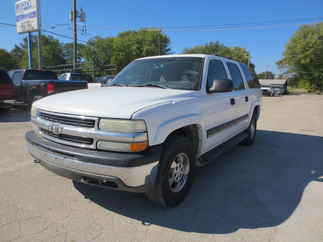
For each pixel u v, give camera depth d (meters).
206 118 3.43
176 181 3.02
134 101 2.63
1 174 3.82
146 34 50.31
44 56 57.12
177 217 2.80
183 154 2.99
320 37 46.03
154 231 2.54
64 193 3.27
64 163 2.52
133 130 2.33
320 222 2.76
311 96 34.06
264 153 5.39
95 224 2.62
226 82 3.35
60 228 2.54
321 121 9.98
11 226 2.54
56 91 9.35
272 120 10.22
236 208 3.03
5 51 62.62
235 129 4.81
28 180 3.62
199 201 3.18
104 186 2.52
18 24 19.58
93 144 2.44
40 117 2.88
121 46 46.38
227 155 5.21
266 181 3.87
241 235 2.51
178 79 3.62
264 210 3.00
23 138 6.00
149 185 2.48
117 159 2.30
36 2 18.05
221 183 3.76
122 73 4.25
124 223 2.66
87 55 44.78
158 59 4.15
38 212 2.81
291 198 3.32
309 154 5.35
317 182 3.85
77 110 2.51
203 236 2.48
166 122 2.62
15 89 9.50
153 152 2.46
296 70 49.50
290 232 2.57
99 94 3.00
